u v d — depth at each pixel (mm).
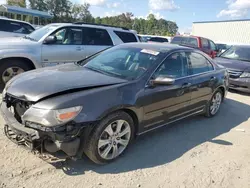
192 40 13750
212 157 3906
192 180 3254
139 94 3525
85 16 75562
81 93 3049
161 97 3891
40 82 3227
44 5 66875
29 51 6215
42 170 3074
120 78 3668
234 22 32031
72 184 2891
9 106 3305
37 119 2789
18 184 2785
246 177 3463
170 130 4754
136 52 4297
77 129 2889
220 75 5566
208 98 5289
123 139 3525
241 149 4297
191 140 4422
